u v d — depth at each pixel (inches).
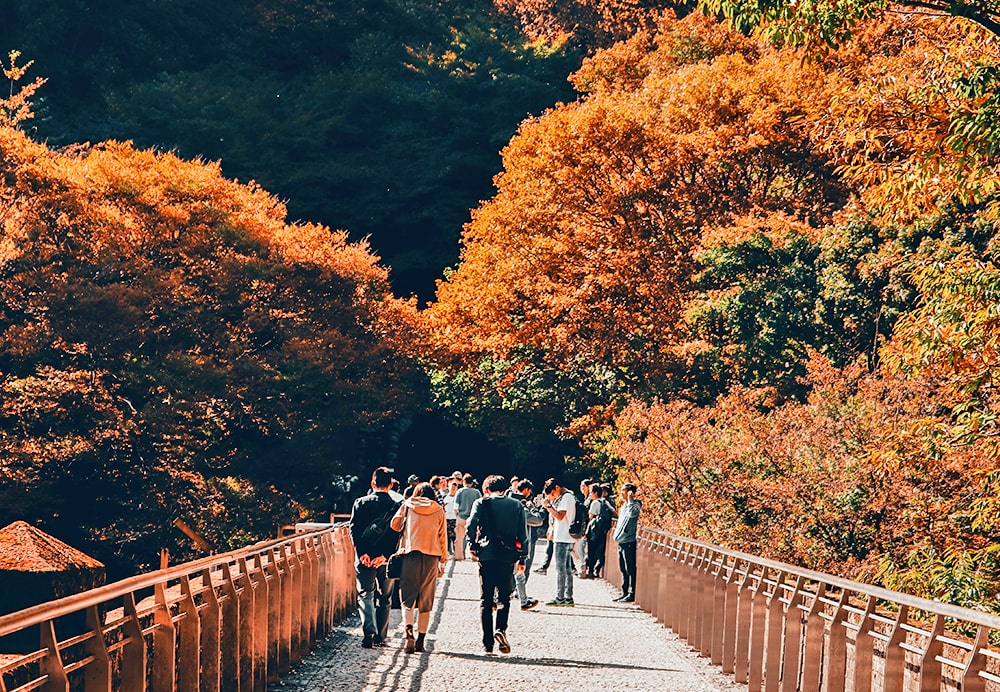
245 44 2637.8
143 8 2444.6
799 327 1119.0
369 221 2444.6
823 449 725.3
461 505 1050.1
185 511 1300.4
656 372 1371.8
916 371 511.5
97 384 1315.2
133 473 1326.3
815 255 1168.2
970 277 465.7
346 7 2714.1
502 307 1546.5
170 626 296.7
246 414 1461.6
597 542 930.1
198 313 1421.0
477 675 445.7
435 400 1822.1
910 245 797.9
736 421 859.4
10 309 1333.7
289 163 2349.9
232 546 1328.7
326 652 509.4
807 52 466.9
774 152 1400.1
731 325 1210.6
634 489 812.0
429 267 2471.7
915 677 300.5
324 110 2486.5
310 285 1545.3
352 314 1574.8
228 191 1577.3
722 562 520.1
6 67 2224.4
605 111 1501.0
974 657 249.8
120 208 1430.9
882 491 663.1
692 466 888.3
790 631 396.5
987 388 505.0
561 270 1523.1
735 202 1438.2
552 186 1524.4
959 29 527.2
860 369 774.5
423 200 2488.9
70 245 1370.6
